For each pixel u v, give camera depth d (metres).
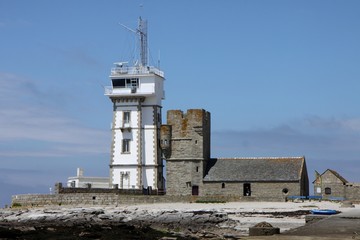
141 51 113.38
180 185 106.88
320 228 36.59
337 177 102.00
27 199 94.88
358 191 100.88
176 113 108.25
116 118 112.25
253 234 34.47
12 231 39.59
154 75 111.19
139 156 110.38
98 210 78.25
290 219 64.12
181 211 73.81
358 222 41.78
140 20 114.50
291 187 101.44
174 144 107.88
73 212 76.62
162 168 112.00
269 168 104.50
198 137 106.81
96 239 36.81
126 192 101.56
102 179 124.56
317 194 102.88
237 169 105.75
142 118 111.56
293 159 105.81
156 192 108.56
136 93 110.88
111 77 112.44
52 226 50.94
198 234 48.34
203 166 106.44
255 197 100.88
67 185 108.62
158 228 59.78
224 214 69.75
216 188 104.88
